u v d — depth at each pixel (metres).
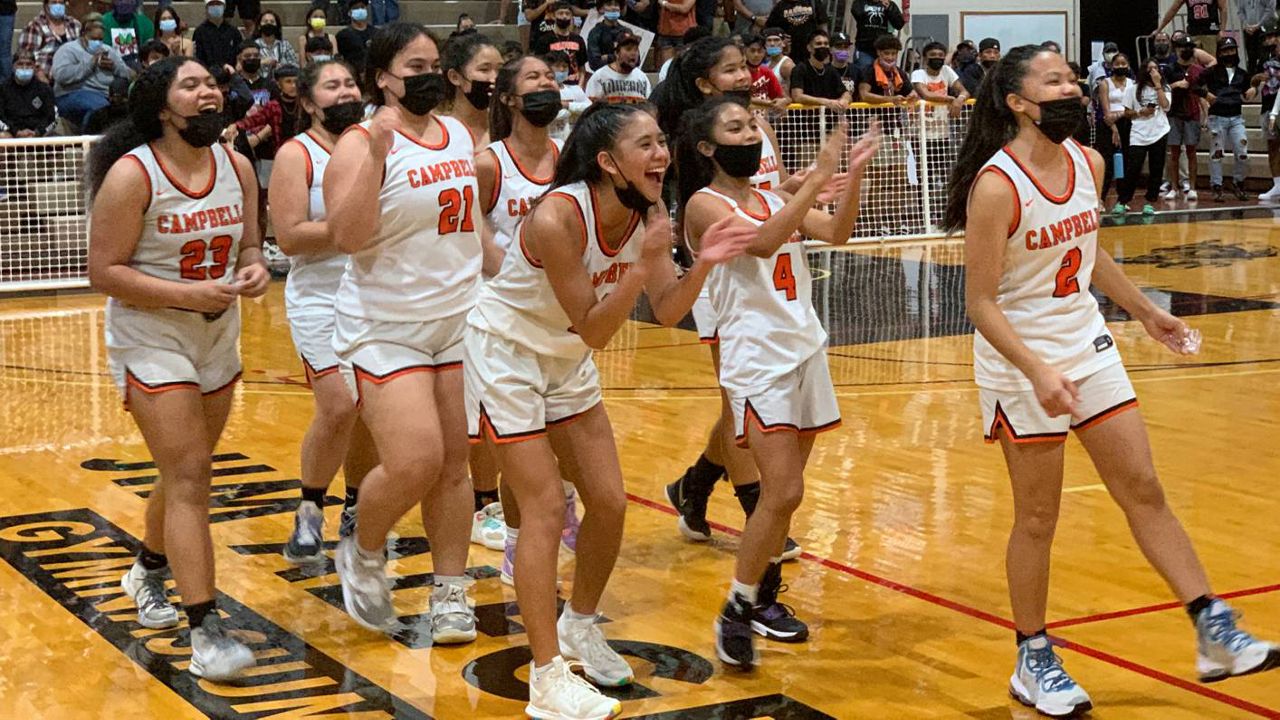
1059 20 21.67
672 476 6.41
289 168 4.70
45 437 7.34
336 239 4.15
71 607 4.79
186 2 16.72
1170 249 14.08
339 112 4.81
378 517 4.26
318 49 12.86
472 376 3.91
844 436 7.09
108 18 14.88
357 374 4.29
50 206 13.43
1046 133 3.68
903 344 9.66
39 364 9.44
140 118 4.09
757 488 5.03
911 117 15.64
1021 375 3.76
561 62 6.00
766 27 15.24
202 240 4.21
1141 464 3.75
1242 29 21.56
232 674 4.11
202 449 4.20
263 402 8.12
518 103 4.89
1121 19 22.27
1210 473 6.29
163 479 4.23
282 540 5.55
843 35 17.44
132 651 4.39
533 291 3.83
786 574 5.05
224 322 4.36
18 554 5.36
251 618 4.68
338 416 5.10
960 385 8.29
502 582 5.06
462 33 5.22
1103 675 4.08
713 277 4.38
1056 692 3.80
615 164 3.66
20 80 13.35
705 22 16.92
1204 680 3.70
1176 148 19.20
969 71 16.66
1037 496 3.81
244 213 4.40
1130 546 5.29
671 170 9.83
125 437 7.33
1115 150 17.88
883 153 15.57
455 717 3.88
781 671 4.18
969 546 5.33
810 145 14.80
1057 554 5.20
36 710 3.93
